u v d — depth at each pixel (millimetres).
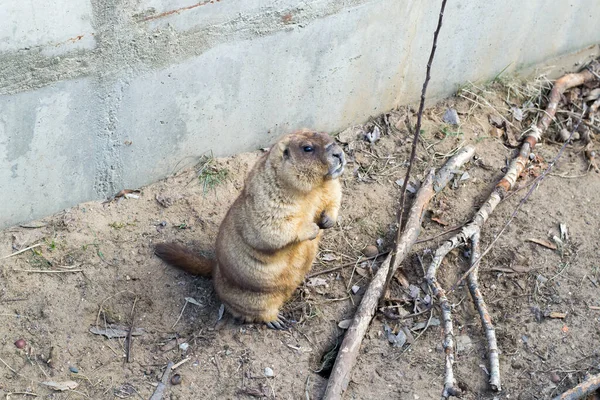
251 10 2559
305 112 2807
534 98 3035
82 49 2420
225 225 2408
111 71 2479
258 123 2756
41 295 2475
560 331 2475
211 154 2738
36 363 2391
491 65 3027
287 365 2416
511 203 2729
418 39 2828
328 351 2471
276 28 2611
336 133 2896
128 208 2646
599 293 2545
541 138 2936
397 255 2549
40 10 2332
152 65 2516
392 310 2516
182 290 2541
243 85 2662
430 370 2410
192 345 2455
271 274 2393
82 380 2381
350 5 2668
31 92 2410
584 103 3047
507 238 2646
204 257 2537
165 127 2625
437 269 2578
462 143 2871
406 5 2740
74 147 2537
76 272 2521
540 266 2596
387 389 2381
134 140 2602
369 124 2908
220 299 2482
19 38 2340
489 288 2561
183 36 2516
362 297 2535
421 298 2537
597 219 2707
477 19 2881
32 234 2564
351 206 2711
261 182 2328
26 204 2559
